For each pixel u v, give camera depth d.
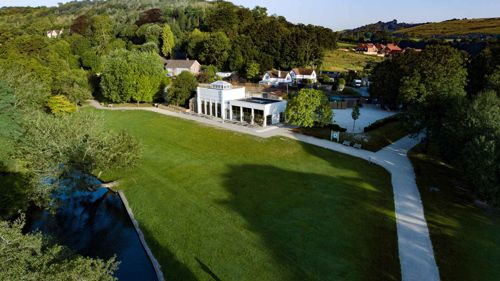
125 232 28.62
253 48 111.50
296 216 28.22
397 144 46.78
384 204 29.75
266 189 33.44
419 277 20.69
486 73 60.53
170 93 70.38
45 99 58.22
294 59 111.81
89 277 13.47
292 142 46.97
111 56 81.00
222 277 21.62
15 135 33.31
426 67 57.94
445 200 30.20
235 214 29.00
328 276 21.11
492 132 29.95
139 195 33.75
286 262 22.56
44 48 87.50
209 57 120.88
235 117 60.38
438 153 42.16
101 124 38.59
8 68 56.16
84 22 165.75
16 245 13.75
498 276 20.53
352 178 35.44
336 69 123.06
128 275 22.98
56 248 15.04
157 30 145.00
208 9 185.62
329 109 50.78
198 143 48.66
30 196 29.42
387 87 66.25
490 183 26.36
